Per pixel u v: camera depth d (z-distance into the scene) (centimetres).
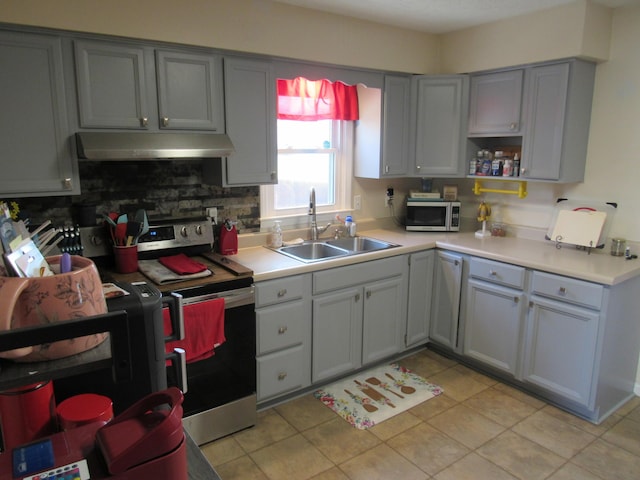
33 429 97
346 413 282
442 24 330
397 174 360
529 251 312
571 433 265
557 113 302
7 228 87
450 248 334
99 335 85
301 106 328
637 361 302
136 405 85
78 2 214
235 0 258
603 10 290
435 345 367
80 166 253
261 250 313
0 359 79
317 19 293
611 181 308
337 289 295
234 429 262
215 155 253
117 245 246
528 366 297
